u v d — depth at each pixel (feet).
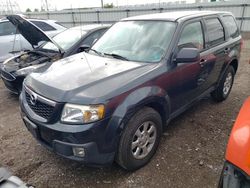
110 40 12.64
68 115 8.00
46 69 10.68
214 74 13.78
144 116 9.05
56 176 9.46
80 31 19.06
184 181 8.92
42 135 8.86
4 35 24.25
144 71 9.50
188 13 13.10
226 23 15.19
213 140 11.44
